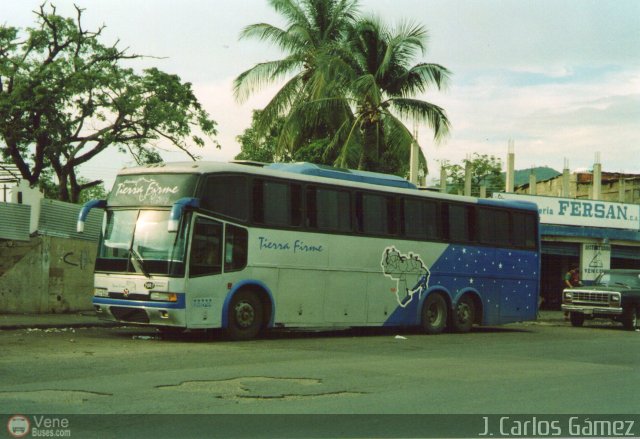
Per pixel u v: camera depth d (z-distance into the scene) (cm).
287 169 1766
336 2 3319
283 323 1661
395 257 1908
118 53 3281
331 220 1773
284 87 3186
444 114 2973
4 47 3188
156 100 3231
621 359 1434
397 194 1931
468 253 2102
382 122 2927
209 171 1541
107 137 3183
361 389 969
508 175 3369
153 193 1547
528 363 1316
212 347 1435
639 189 4706
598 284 2644
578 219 3369
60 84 3080
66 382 970
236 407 832
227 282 1559
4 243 2077
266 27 3222
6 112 3052
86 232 2212
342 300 1784
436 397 920
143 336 1636
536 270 2298
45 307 2127
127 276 1524
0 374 1034
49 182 3812
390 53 2914
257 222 1622
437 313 2023
